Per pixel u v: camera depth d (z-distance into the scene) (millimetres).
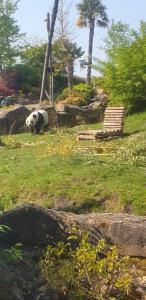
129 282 6211
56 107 27156
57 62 51969
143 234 7195
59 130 22344
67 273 6195
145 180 11055
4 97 41156
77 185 10891
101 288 6188
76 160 12961
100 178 11281
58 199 10547
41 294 6062
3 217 6969
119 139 18469
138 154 13766
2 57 53094
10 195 10883
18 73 49188
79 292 6090
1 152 15852
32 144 17797
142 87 24484
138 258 7184
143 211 9711
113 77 25203
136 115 24125
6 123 24609
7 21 53969
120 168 12070
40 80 49781
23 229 6977
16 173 12078
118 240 7250
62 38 49938
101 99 32000
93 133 18281
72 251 6605
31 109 26422
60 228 7102
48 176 11555
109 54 26234
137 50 25016
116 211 9898
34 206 7125
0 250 6473
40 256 6766
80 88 36844
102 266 6191
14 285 5953
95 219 7355
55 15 33281
